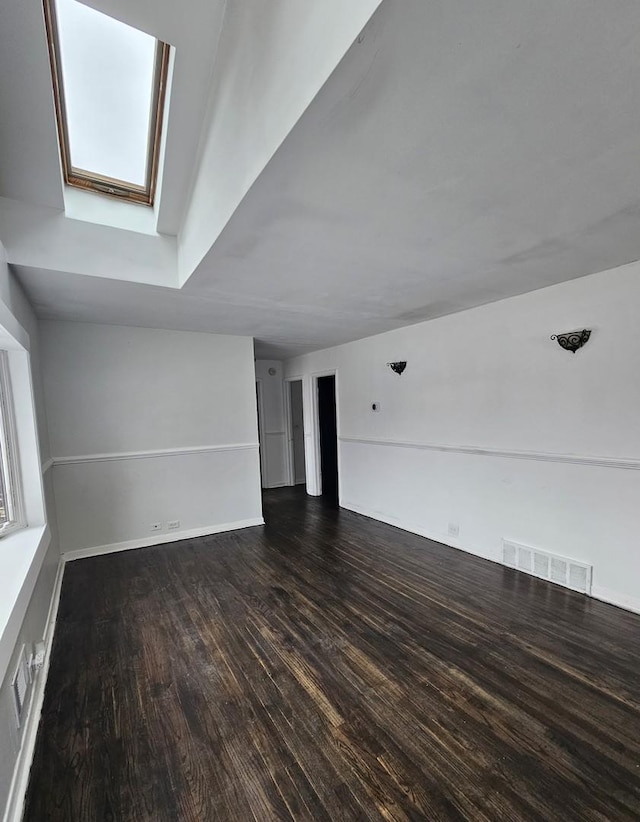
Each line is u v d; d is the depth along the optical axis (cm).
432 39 85
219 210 180
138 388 408
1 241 198
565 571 289
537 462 304
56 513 358
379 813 132
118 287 264
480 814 131
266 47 126
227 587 307
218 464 453
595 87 100
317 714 176
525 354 307
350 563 349
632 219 177
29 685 178
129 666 213
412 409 420
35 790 144
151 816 134
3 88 153
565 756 152
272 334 459
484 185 146
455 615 256
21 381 252
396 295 296
